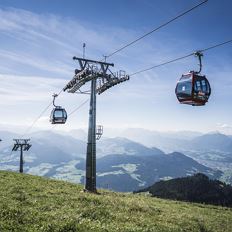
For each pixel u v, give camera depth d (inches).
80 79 1870.1
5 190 1217.4
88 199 1233.4
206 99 1176.2
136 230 844.0
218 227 1279.5
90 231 743.7
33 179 1803.6
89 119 1813.5
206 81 1162.6
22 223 751.1
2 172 1989.4
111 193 1871.3
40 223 762.2
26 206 956.6
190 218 1309.1
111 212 1059.3
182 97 1190.9
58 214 892.0
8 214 796.0
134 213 1149.7
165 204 1787.6
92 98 1854.1
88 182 1737.2
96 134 1808.6
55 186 1616.6
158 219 1127.0
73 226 756.0
